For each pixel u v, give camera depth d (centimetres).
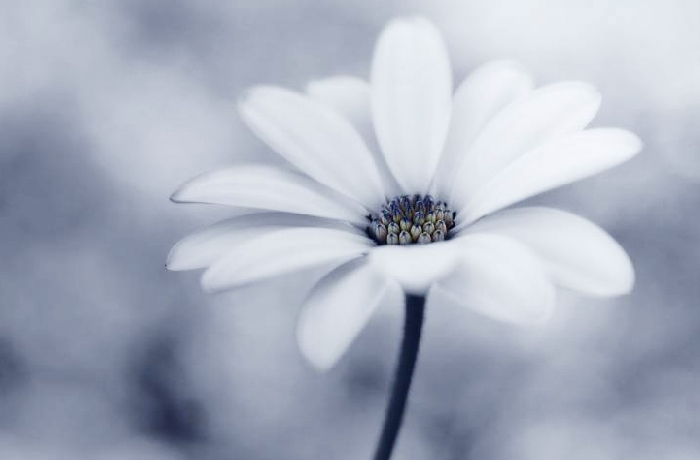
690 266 46
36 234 48
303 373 46
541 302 26
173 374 46
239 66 51
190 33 52
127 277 47
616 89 51
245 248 28
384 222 29
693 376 45
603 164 28
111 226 48
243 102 30
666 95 50
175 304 47
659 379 45
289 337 46
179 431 46
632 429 45
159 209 48
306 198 29
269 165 30
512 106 30
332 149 30
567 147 28
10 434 46
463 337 45
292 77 52
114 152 49
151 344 47
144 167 49
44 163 49
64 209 48
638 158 48
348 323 27
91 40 51
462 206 30
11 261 47
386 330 44
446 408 45
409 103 31
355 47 52
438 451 44
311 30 52
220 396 46
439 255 27
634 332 45
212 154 50
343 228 29
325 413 45
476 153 30
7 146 49
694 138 48
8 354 47
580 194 47
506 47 52
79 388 46
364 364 45
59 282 47
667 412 45
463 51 52
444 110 31
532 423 45
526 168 29
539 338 45
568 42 52
